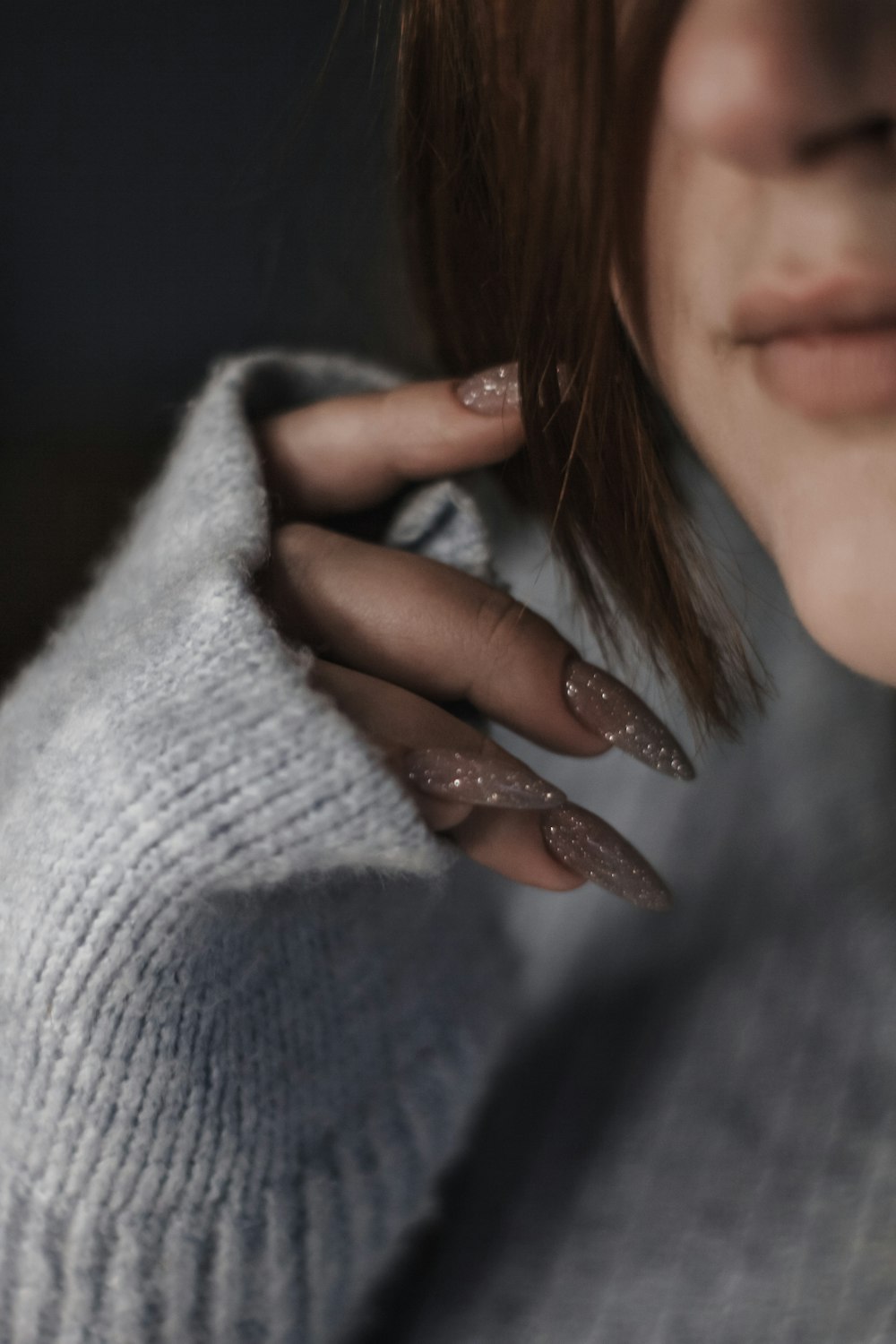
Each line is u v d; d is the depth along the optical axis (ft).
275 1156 1.17
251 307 3.22
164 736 1.05
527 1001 1.42
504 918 1.46
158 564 1.19
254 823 1.03
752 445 1.02
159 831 1.05
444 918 1.31
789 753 1.44
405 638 1.14
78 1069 1.12
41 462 2.94
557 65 1.02
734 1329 1.18
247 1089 1.16
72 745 1.10
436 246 1.25
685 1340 1.19
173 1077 1.13
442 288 1.26
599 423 1.12
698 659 1.20
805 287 0.96
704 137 0.95
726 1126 1.27
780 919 1.36
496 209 1.17
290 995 1.19
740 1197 1.24
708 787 1.45
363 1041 1.22
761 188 0.96
